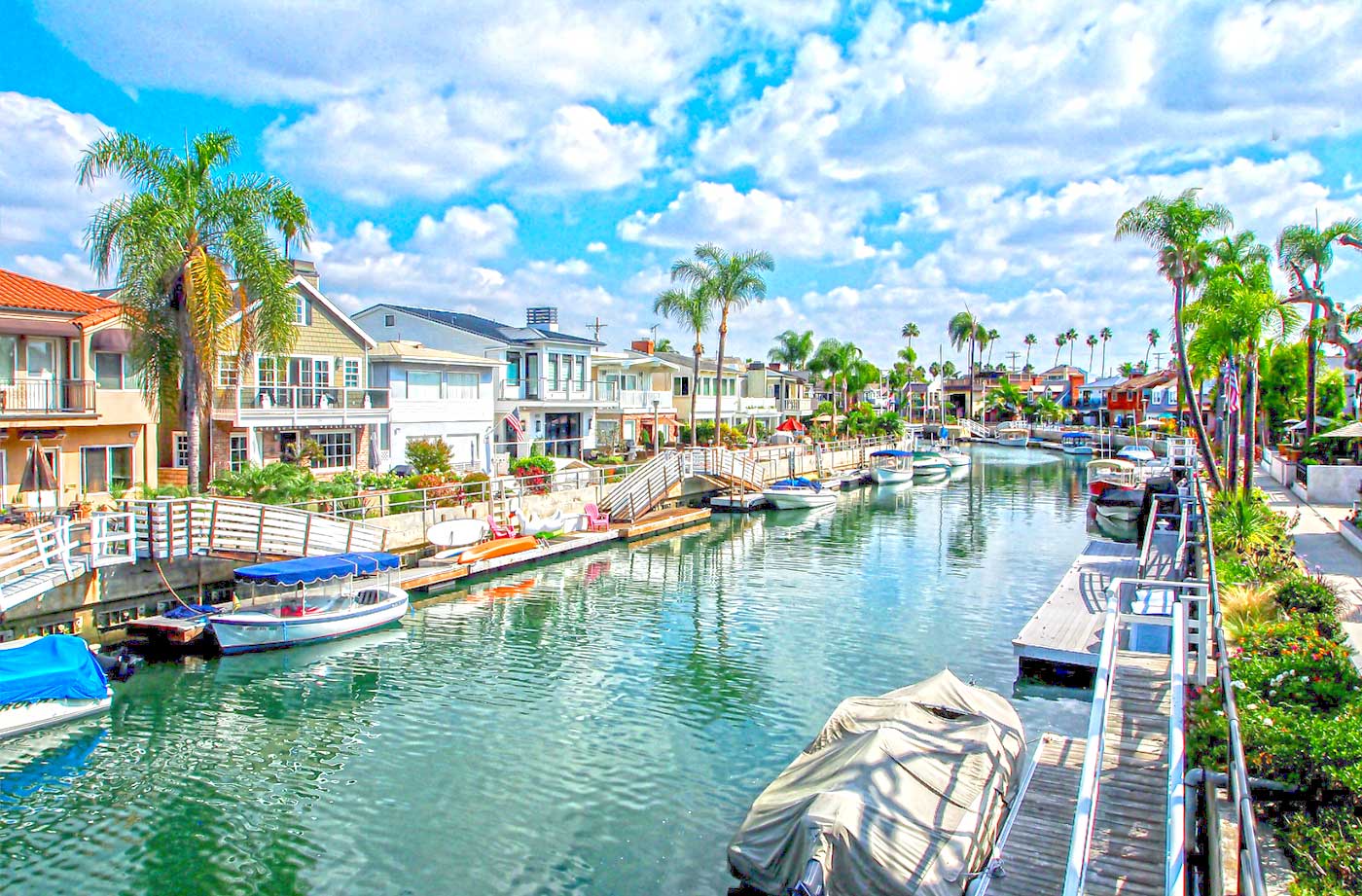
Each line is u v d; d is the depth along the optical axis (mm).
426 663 23438
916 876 10945
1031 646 21812
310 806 15523
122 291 28172
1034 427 127938
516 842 14273
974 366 151625
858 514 52875
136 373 30781
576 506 43031
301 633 24562
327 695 21000
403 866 13641
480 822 14945
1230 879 8781
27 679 18438
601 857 13805
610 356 66938
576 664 23250
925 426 123938
